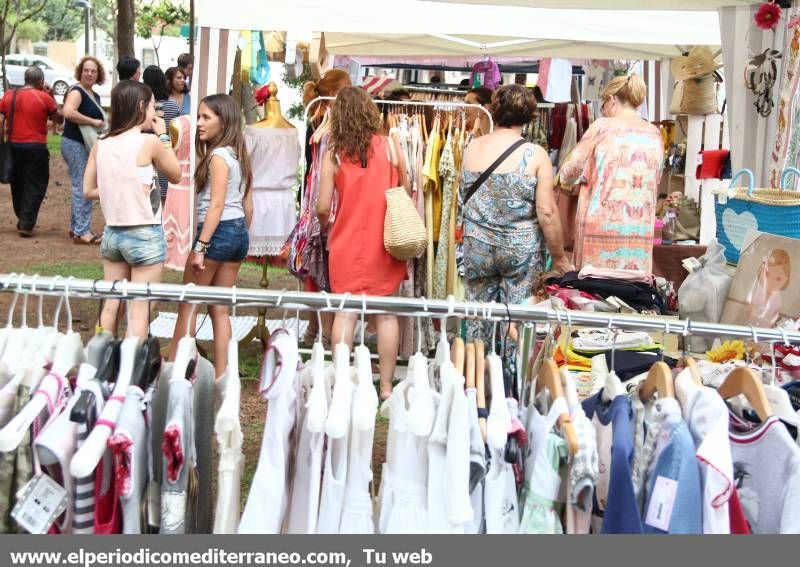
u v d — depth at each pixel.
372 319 5.89
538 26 7.07
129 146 4.59
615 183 5.11
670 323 2.35
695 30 7.24
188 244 6.78
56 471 2.05
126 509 2.05
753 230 3.94
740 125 5.46
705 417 2.09
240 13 5.96
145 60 33.44
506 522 2.17
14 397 2.14
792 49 5.09
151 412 2.21
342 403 2.11
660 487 2.05
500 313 2.33
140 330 3.61
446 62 11.14
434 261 5.80
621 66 9.78
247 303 2.27
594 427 2.31
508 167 4.64
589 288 4.31
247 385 5.42
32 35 54.84
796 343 2.36
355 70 10.17
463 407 2.09
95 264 9.02
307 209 5.46
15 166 10.41
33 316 6.90
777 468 2.06
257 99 6.11
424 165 5.66
